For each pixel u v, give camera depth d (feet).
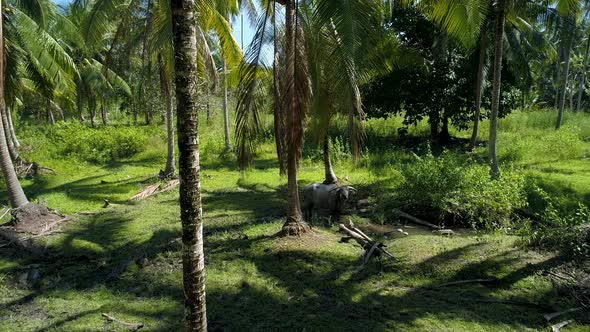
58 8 42.78
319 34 22.12
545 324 16.60
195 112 11.66
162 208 36.81
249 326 17.28
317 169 50.44
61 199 40.19
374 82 58.23
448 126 73.97
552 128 70.08
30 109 119.65
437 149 61.00
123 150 67.00
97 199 40.55
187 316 12.26
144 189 43.57
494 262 21.68
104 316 18.34
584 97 132.16
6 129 53.67
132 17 42.55
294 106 23.13
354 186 41.39
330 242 25.59
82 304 19.81
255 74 23.40
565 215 29.14
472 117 63.10
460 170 32.58
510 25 52.70
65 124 81.46
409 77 57.47
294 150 24.26
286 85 23.02
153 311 18.79
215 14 36.73
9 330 17.52
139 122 117.39
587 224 23.07
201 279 12.32
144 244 27.22
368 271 21.90
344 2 18.97
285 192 41.34
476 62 56.70
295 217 26.40
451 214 30.73
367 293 19.63
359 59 18.94
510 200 29.22
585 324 16.52
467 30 23.66
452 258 22.59
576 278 19.49
